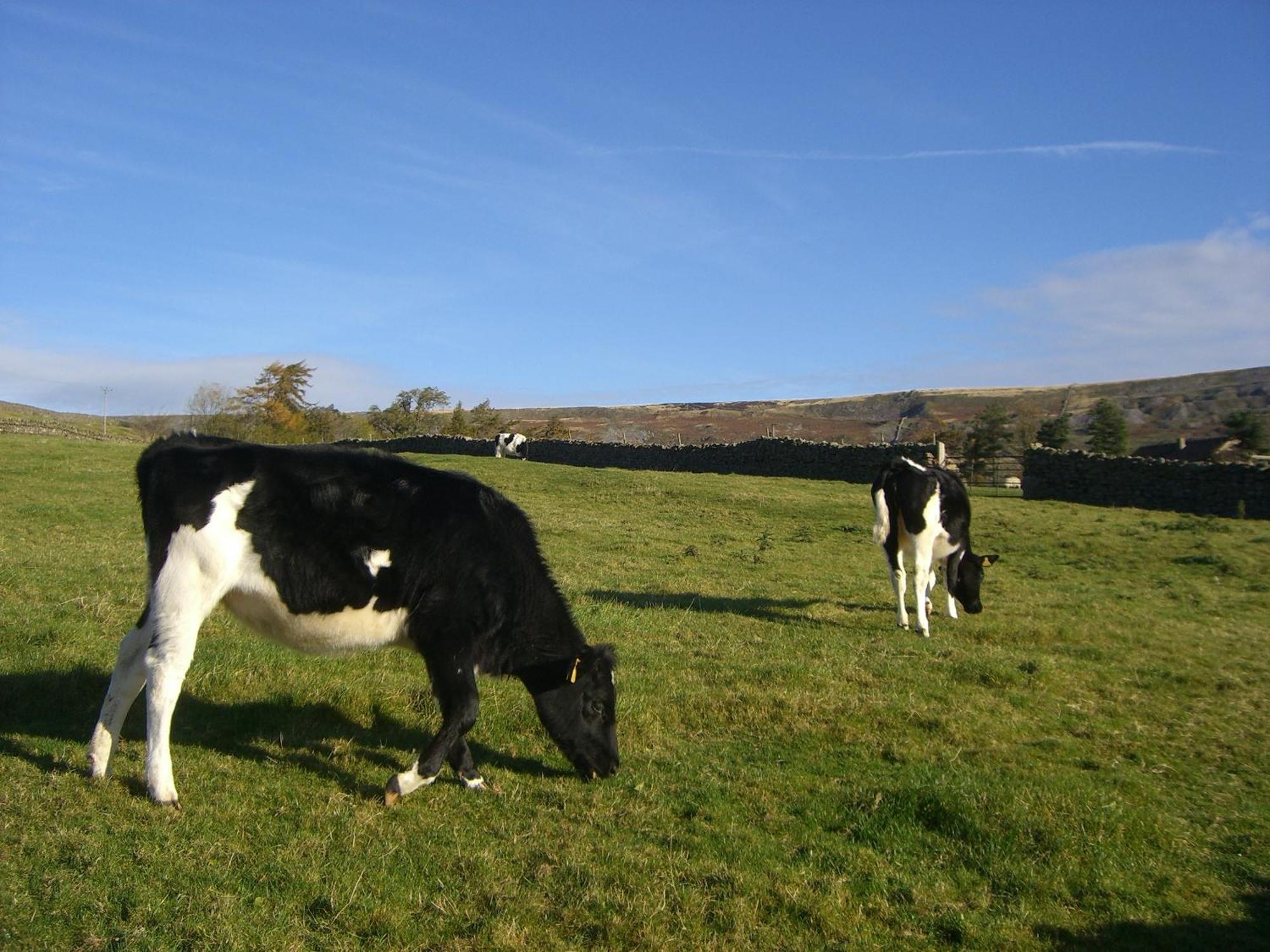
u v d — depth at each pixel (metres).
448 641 6.41
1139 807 6.95
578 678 6.93
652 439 89.94
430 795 6.51
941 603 15.50
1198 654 12.29
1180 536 23.30
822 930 5.06
